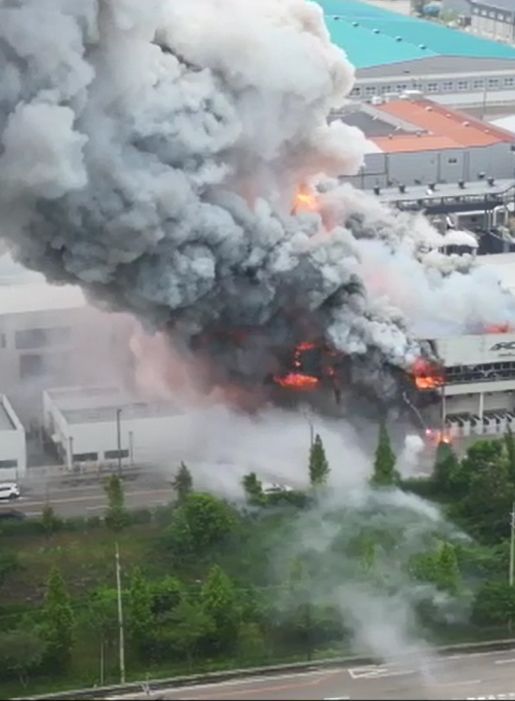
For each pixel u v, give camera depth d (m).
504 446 84.88
